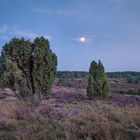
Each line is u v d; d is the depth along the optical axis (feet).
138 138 26.78
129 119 35.78
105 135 26.66
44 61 73.92
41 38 74.95
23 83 73.31
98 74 118.32
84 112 49.42
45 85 74.18
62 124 34.01
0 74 76.43
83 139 27.63
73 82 315.17
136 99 136.15
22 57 74.28
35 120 38.55
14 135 29.01
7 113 43.68
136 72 595.88
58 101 98.99
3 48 76.43
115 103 103.04
